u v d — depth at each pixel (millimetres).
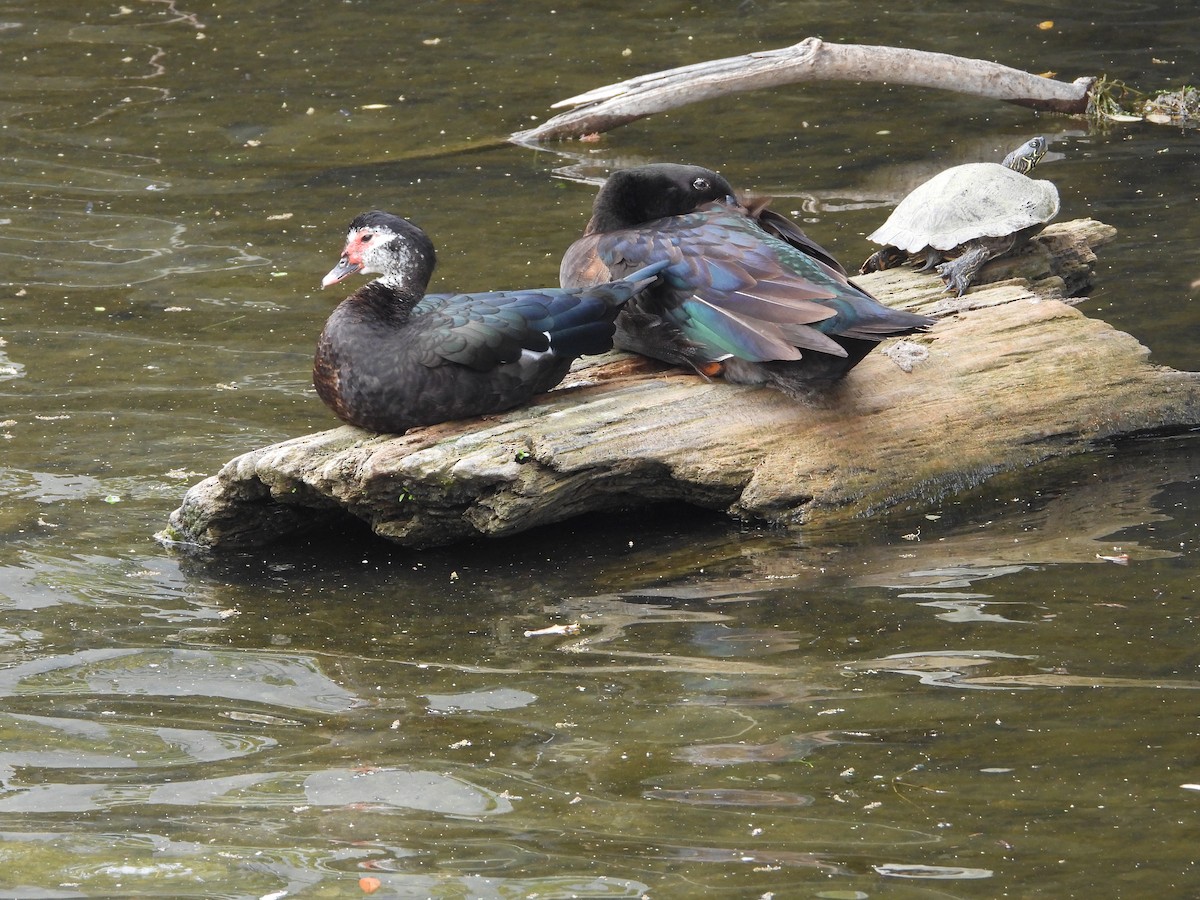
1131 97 20609
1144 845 6625
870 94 21375
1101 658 8414
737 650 8797
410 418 10414
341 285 15234
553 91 21719
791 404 10992
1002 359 11617
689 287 10883
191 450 11773
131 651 9023
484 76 22469
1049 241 13977
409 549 10594
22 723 8148
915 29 23984
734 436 10742
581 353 10750
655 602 9547
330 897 6465
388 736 7941
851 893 6348
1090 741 7523
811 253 12000
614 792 7262
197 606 9672
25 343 13891
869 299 10602
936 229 13367
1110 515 10438
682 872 6551
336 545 10688
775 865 6578
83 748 7875
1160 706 7844
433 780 7457
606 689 8375
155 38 24500
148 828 7082
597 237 11938
